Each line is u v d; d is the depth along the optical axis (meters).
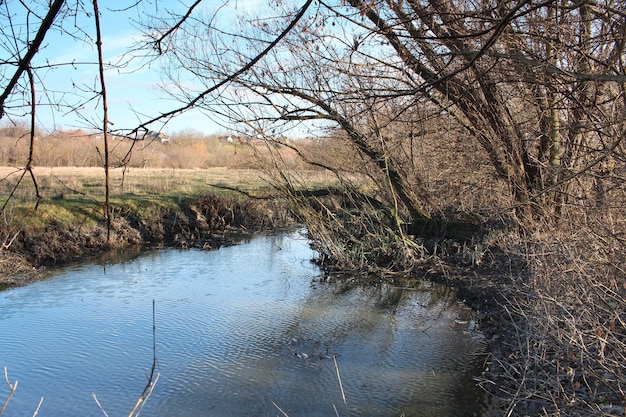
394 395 6.56
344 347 8.20
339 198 14.48
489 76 7.26
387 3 5.79
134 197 18.80
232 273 12.93
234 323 9.27
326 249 14.11
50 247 13.69
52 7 2.06
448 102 9.36
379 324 9.30
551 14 6.20
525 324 6.93
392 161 12.29
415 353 7.93
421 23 6.21
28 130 2.37
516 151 8.85
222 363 7.57
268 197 14.36
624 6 5.64
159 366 7.44
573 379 5.04
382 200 14.26
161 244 16.08
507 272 10.40
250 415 6.10
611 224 6.00
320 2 4.05
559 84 6.31
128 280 11.98
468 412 6.10
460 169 11.82
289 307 10.26
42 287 11.27
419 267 12.73
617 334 4.83
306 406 6.34
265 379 7.04
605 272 5.71
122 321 9.24
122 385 6.88
